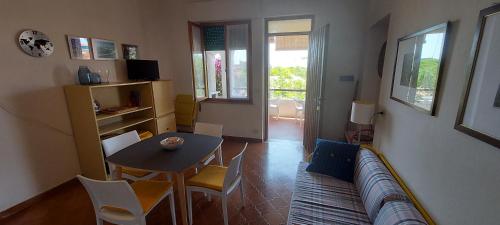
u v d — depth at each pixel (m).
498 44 0.86
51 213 2.23
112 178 2.18
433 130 1.34
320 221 1.61
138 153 2.02
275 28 4.25
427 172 1.39
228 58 4.12
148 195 1.79
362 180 1.87
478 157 0.96
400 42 1.90
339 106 3.74
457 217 1.10
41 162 2.45
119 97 3.36
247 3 3.71
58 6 2.50
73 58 2.69
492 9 0.88
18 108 2.24
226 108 4.28
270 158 3.51
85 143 2.71
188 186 2.00
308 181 2.12
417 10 1.63
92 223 2.10
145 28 3.74
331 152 2.25
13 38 2.16
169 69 4.31
